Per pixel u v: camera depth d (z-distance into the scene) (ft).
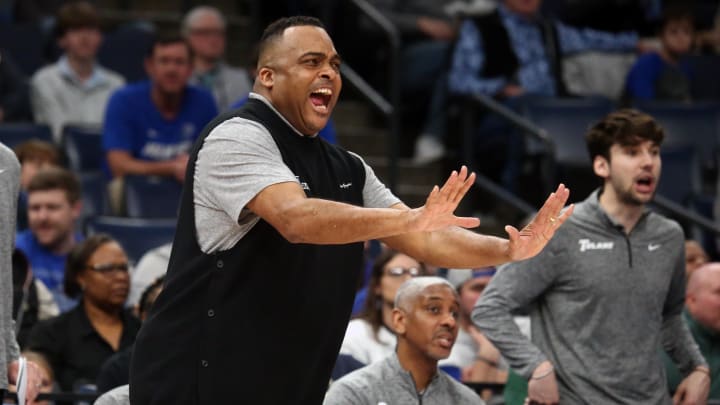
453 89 83.05
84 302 52.01
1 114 79.36
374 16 80.89
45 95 80.18
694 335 51.60
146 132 72.02
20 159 66.85
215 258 29.19
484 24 84.23
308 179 29.84
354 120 90.48
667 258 42.11
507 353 41.50
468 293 54.75
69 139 75.77
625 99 85.40
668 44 90.58
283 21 29.96
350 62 92.43
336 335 30.66
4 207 32.37
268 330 29.40
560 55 86.94
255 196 27.58
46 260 60.03
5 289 32.37
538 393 40.65
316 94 29.68
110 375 46.03
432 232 30.30
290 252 29.32
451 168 84.74
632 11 93.25
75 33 80.23
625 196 41.57
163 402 29.63
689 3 100.48
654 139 41.63
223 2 97.91
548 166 73.92
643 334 41.57
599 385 40.91
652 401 41.47
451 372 52.06
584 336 41.27
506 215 80.38
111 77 82.38
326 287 30.04
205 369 29.35
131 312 54.70
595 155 42.57
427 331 41.63
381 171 85.87
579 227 41.63
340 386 41.73
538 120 81.51
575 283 41.39
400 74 90.07
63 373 51.08
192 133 73.20
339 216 26.40
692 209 78.38
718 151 84.12
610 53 90.84
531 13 86.12
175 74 71.56
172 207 70.49
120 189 69.92
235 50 93.09
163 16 94.89
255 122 29.07
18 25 87.92
